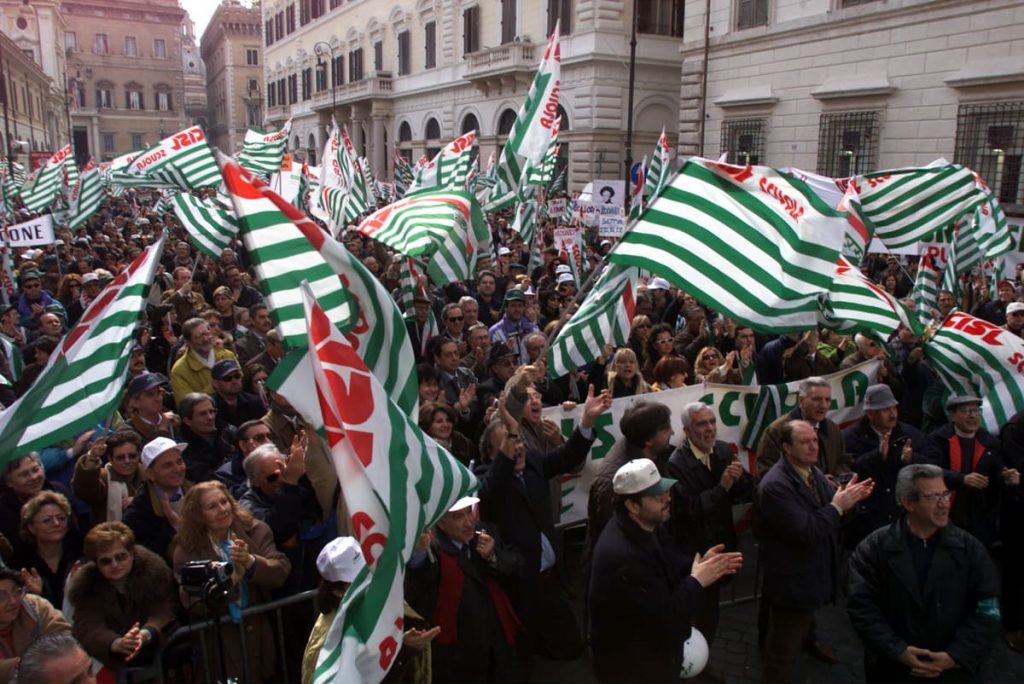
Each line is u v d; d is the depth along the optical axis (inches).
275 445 200.8
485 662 161.0
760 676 193.0
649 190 437.1
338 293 143.9
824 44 791.7
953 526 156.6
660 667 150.6
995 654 203.2
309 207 649.6
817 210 186.9
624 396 251.0
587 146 1080.2
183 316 378.3
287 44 2239.2
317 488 178.1
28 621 144.2
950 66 687.1
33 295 404.2
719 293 185.9
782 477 172.7
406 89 1561.3
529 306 346.6
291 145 2271.2
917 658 149.6
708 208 190.2
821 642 201.6
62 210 744.3
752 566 250.2
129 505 179.2
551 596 186.5
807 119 816.3
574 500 232.4
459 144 442.9
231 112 3041.3
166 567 157.0
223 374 243.0
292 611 176.1
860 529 218.2
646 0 1069.8
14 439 168.1
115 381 178.7
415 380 150.3
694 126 949.8
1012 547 204.4
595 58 1046.4
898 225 338.3
